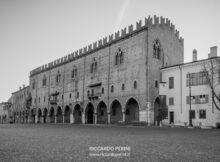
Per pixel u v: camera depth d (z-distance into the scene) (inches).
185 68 1932.8
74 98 2883.9
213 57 1752.0
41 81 3703.3
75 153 381.4
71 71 3004.4
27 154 367.9
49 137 691.4
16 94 4943.4
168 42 2290.8
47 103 3459.6
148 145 503.2
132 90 2127.2
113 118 2336.4
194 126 1782.7
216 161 328.8
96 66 2603.3
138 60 2110.0
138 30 2142.0
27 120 4156.0
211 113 1724.9
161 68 2122.3
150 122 1969.7
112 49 2411.4
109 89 2375.7
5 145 479.8
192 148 463.8
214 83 1727.4
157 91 2076.8
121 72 2267.5
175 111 1964.8
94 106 2546.8
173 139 666.8
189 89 1875.0
